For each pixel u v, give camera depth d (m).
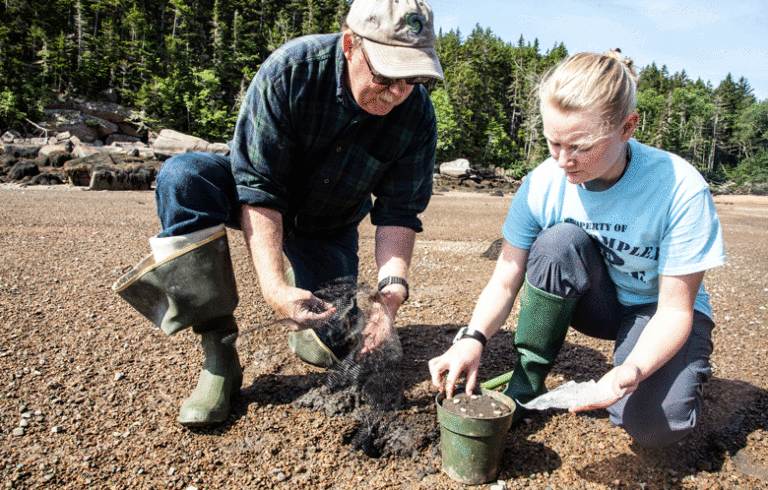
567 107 1.40
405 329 3.03
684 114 89.00
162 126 49.75
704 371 1.71
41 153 20.41
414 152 2.14
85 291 3.45
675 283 1.64
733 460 1.87
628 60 1.54
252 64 64.31
